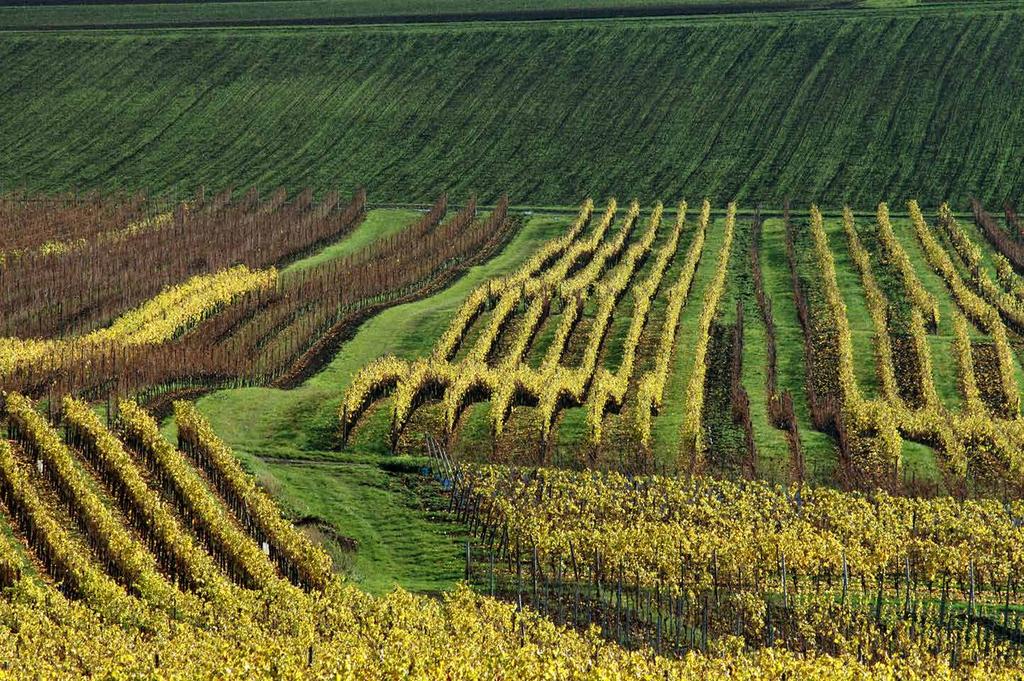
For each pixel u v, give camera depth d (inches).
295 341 7194.9
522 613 4276.6
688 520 4928.6
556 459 5890.8
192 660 3607.3
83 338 6958.7
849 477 5580.7
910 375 7003.0
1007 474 5703.7
